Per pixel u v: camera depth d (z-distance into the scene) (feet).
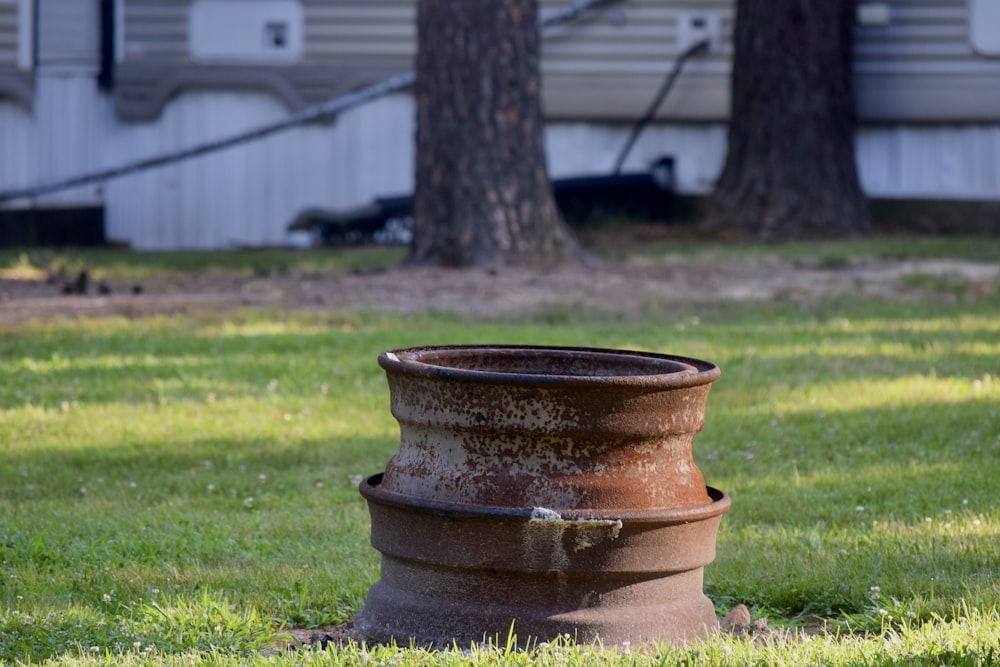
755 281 60.75
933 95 88.33
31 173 86.12
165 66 86.07
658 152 89.45
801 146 84.69
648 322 48.67
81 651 15.49
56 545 21.07
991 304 53.62
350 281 59.11
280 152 87.45
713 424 31.99
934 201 89.45
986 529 21.57
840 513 23.50
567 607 15.14
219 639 16.11
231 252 81.05
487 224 61.93
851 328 46.93
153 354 41.39
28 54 85.35
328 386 36.65
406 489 15.51
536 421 14.80
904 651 14.94
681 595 15.76
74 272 64.13
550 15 87.56
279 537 22.15
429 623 15.40
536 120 62.54
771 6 84.53
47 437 30.68
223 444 30.17
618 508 14.94
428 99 62.64
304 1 85.81
